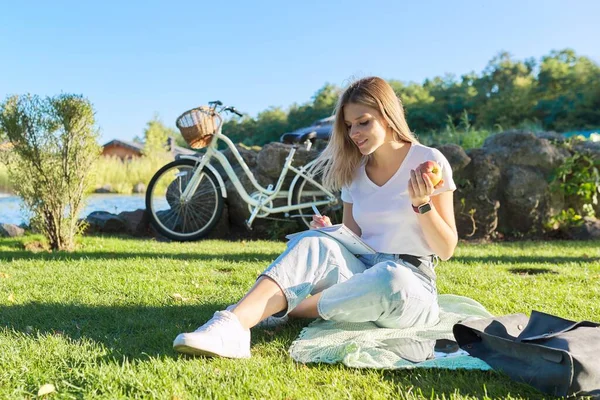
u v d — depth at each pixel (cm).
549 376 169
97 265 426
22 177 529
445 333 226
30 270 398
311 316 237
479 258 494
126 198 1461
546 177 710
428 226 217
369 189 246
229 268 424
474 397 168
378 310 220
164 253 514
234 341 201
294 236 231
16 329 243
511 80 3622
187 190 655
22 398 166
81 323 255
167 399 165
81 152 537
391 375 190
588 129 2916
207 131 633
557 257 503
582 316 272
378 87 228
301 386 179
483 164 698
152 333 236
